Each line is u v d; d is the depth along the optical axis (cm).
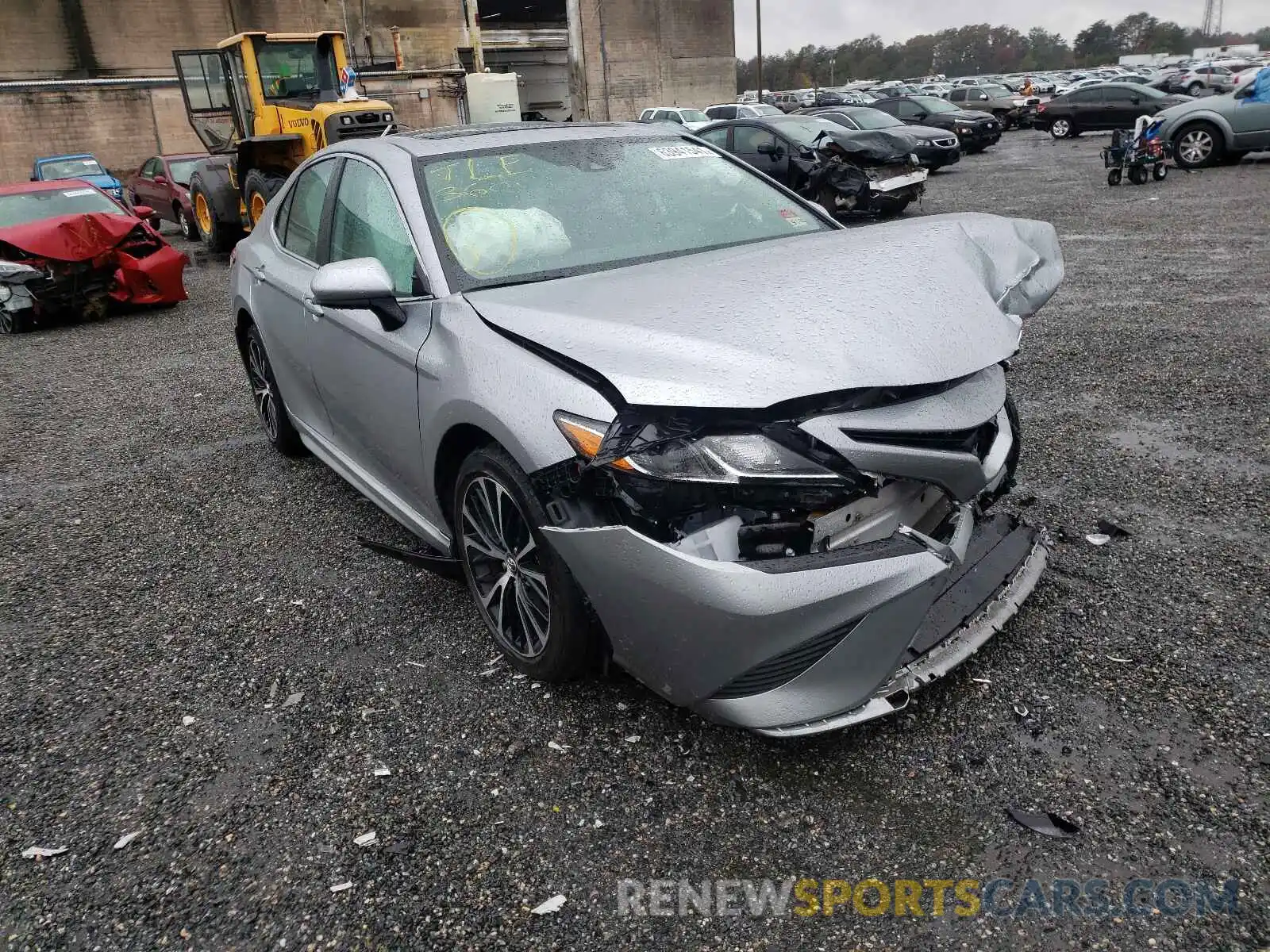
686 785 232
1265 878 192
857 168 1283
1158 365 553
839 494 212
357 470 377
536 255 302
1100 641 277
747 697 220
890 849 207
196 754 259
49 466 527
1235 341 588
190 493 468
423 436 289
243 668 301
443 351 274
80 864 220
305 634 320
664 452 210
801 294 235
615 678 277
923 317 228
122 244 999
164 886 212
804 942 186
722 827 217
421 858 214
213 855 220
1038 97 3275
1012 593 270
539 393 237
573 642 252
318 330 361
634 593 222
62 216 1042
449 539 307
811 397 209
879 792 224
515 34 4906
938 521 245
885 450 215
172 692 290
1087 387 523
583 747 249
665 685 233
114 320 1005
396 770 245
